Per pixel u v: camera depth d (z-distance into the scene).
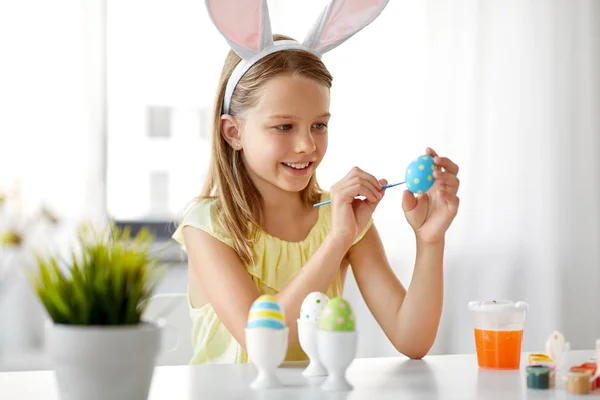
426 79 2.66
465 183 2.69
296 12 2.56
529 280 2.75
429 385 1.04
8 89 2.51
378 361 1.25
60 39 2.53
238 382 1.05
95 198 2.54
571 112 2.79
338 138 2.61
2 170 2.50
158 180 2.84
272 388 1.01
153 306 1.64
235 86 1.49
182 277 2.68
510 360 1.17
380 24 2.64
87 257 0.90
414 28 2.66
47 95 2.53
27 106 2.52
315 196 1.63
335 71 2.61
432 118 2.66
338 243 1.31
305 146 1.41
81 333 0.84
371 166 2.62
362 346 2.58
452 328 2.67
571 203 2.78
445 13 2.68
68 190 2.53
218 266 1.41
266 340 1.00
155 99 2.81
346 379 1.02
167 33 2.79
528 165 2.75
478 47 2.70
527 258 2.75
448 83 2.68
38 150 2.52
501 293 2.71
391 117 2.64
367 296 1.50
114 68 2.78
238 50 1.44
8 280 2.42
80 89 2.54
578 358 1.29
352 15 1.48
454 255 2.69
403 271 2.61
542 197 2.76
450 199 1.32
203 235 1.46
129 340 0.85
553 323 2.76
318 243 1.56
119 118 2.79
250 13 1.43
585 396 0.97
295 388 1.01
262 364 1.01
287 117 1.40
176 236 1.54
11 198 2.48
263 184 1.55
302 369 1.15
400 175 2.63
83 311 0.86
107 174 2.63
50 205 2.52
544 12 2.77
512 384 1.05
